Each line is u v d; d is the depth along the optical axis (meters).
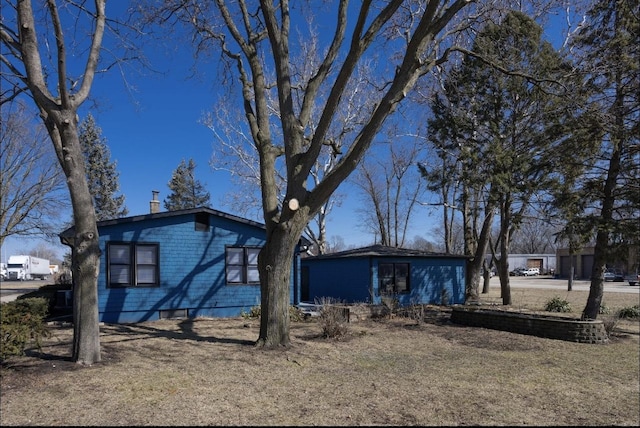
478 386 6.72
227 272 15.35
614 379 7.46
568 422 5.32
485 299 24.41
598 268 13.30
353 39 8.17
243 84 10.47
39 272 70.69
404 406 5.65
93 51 7.93
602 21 12.50
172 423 4.87
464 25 11.38
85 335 7.46
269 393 6.04
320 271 22.06
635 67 11.69
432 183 18.03
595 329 10.81
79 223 7.48
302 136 9.43
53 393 5.84
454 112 16.58
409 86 8.29
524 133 15.14
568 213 13.20
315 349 9.00
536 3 13.22
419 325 13.09
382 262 19.05
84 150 37.50
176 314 14.35
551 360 8.79
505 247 20.31
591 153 12.64
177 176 50.97
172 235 14.42
